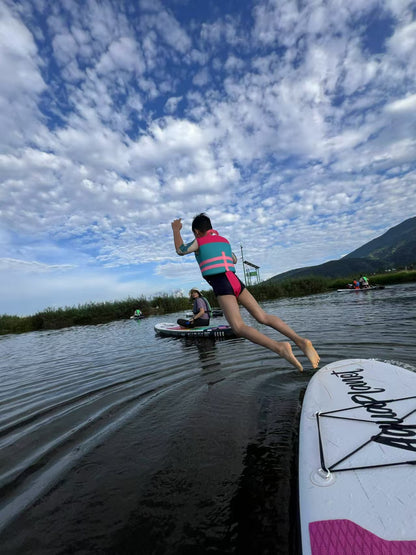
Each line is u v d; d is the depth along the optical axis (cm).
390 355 451
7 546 168
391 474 150
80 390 456
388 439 183
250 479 210
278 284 2892
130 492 208
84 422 331
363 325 730
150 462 242
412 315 802
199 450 253
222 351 628
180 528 172
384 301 1302
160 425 306
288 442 253
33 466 250
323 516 133
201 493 201
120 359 670
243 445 254
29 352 990
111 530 175
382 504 131
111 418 335
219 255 296
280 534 161
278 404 329
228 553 153
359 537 117
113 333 1327
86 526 180
